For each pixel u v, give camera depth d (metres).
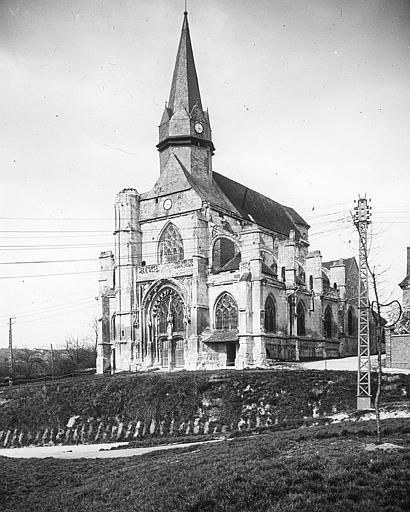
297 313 75.62
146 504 18.42
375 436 25.34
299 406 46.50
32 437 52.44
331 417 39.28
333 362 65.75
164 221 77.75
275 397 47.78
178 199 76.69
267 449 23.38
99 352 80.81
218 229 74.06
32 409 55.59
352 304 92.56
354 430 26.97
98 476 24.56
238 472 19.36
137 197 80.19
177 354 73.25
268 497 17.16
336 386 48.09
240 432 38.44
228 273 69.75
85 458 32.00
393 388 46.84
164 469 22.28
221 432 44.09
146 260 78.88
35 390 58.81
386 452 20.17
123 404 52.44
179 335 72.62
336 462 19.25
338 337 85.75
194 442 38.00
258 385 49.31
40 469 28.38
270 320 69.56
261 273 67.25
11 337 90.31
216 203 78.38
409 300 63.81
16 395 58.69
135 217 79.50
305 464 19.34
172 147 83.06
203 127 84.00
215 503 17.41
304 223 105.94
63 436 51.44
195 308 69.81
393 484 17.12
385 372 50.97
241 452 23.41
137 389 53.28
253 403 47.75
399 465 18.47
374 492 16.72
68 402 54.84
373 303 32.34
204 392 50.03
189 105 84.12
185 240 75.06
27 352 141.25
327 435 26.31
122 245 78.44
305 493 17.00
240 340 65.44
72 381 61.44
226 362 68.81
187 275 71.62
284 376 50.28
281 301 71.56
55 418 53.56
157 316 75.75
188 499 17.94
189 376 53.00
